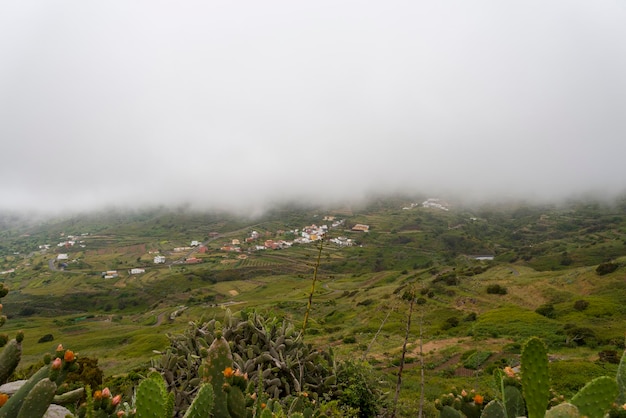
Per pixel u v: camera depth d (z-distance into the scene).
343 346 26.16
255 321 6.02
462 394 2.23
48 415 3.03
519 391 2.11
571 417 1.48
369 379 6.52
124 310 94.69
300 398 4.12
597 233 124.00
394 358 21.50
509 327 30.86
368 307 45.78
